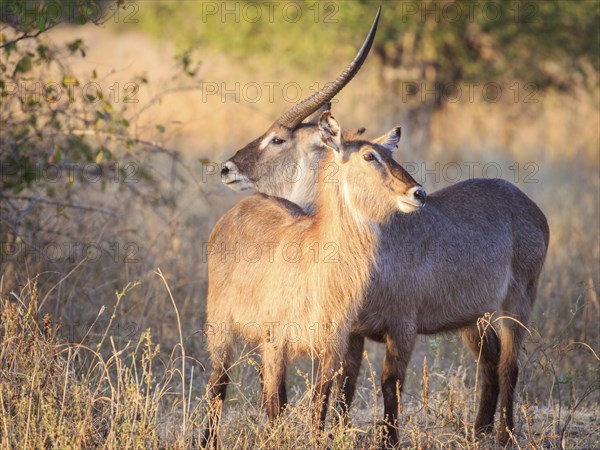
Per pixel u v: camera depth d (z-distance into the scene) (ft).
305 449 30.50
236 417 34.71
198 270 51.44
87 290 45.55
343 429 31.09
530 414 36.04
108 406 31.89
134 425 28.71
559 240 60.44
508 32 95.20
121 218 52.37
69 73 48.60
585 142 94.99
